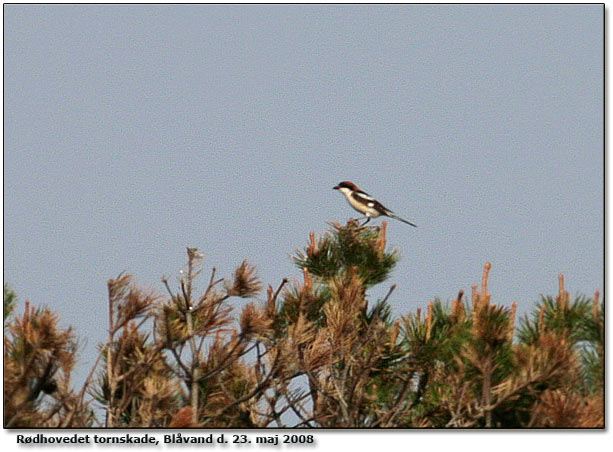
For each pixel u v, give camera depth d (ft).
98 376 44.65
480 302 44.01
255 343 45.39
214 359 45.80
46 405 41.16
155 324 44.93
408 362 47.57
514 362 43.78
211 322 45.21
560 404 40.63
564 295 45.09
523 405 44.16
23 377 40.32
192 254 45.39
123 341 43.55
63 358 40.81
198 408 45.50
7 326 41.45
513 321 43.29
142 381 44.04
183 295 45.29
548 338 42.42
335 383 45.42
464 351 44.75
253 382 47.44
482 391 44.45
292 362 45.73
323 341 45.96
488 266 44.52
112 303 43.55
